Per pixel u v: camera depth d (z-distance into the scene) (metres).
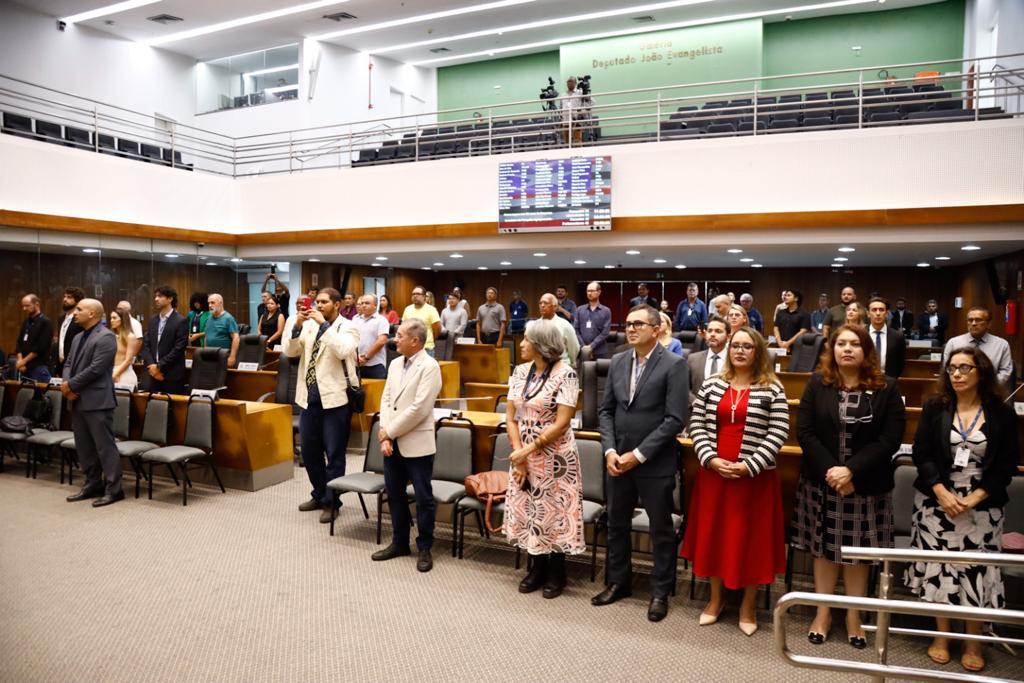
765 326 14.99
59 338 8.36
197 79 17.78
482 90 19.30
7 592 4.09
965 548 3.30
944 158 8.55
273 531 5.19
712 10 15.66
